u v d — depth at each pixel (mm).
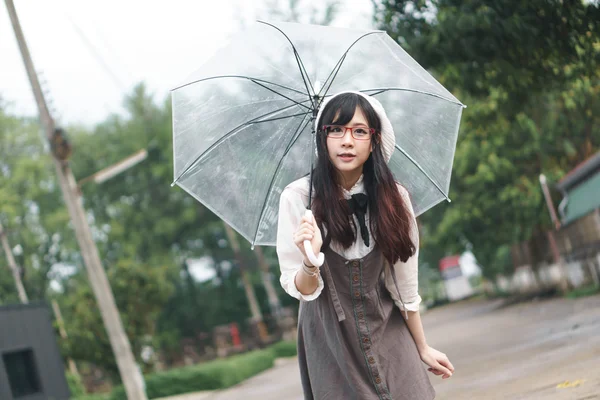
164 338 53375
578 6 9500
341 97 3338
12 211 48312
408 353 3432
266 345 39250
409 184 3898
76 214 17750
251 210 3895
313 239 3143
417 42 10492
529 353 12062
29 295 46250
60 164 17672
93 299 27391
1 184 49375
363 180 3400
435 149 3832
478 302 54406
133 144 55812
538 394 7688
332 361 3398
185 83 3768
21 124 51375
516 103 11828
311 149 3777
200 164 3830
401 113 3807
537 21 9672
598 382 7332
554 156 28859
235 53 3785
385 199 3354
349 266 3357
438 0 10266
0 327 19625
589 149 27656
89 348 27078
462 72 11133
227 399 17875
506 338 16391
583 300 22703
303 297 3275
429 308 74875
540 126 26688
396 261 3387
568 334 13336
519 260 41719
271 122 3857
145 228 56625
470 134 28562
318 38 3723
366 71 3754
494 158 29797
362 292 3373
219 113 3822
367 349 3361
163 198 56656
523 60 10359
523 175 31125
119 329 17750
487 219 34812
